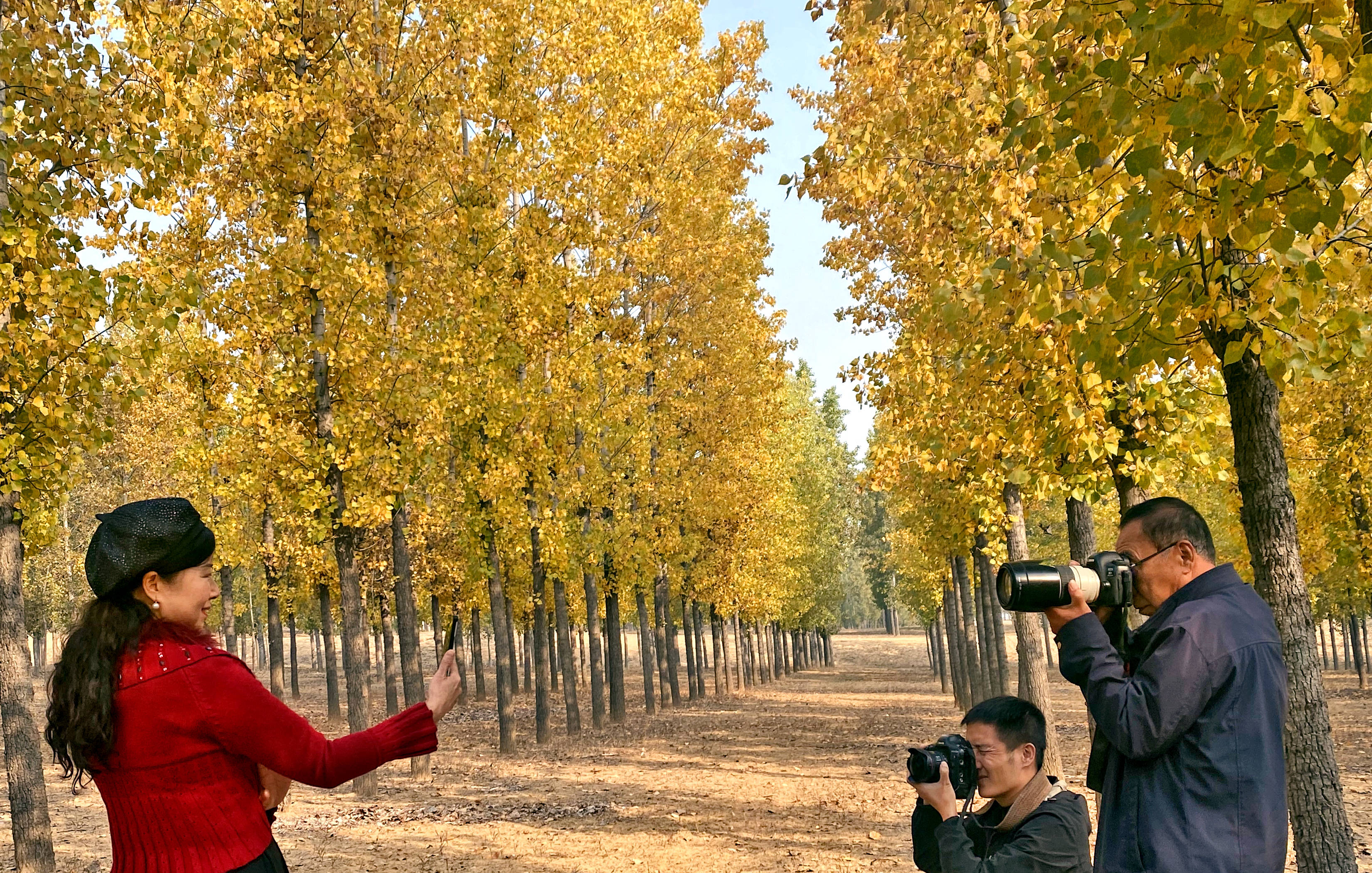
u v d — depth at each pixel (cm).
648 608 3903
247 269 1367
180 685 188
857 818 1237
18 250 791
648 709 2969
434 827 1209
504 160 1614
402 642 1611
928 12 721
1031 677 1175
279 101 1321
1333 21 311
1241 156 354
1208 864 207
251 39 1345
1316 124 310
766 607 3994
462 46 1497
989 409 851
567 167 1686
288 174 1386
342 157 1364
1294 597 462
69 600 3416
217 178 1359
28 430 841
